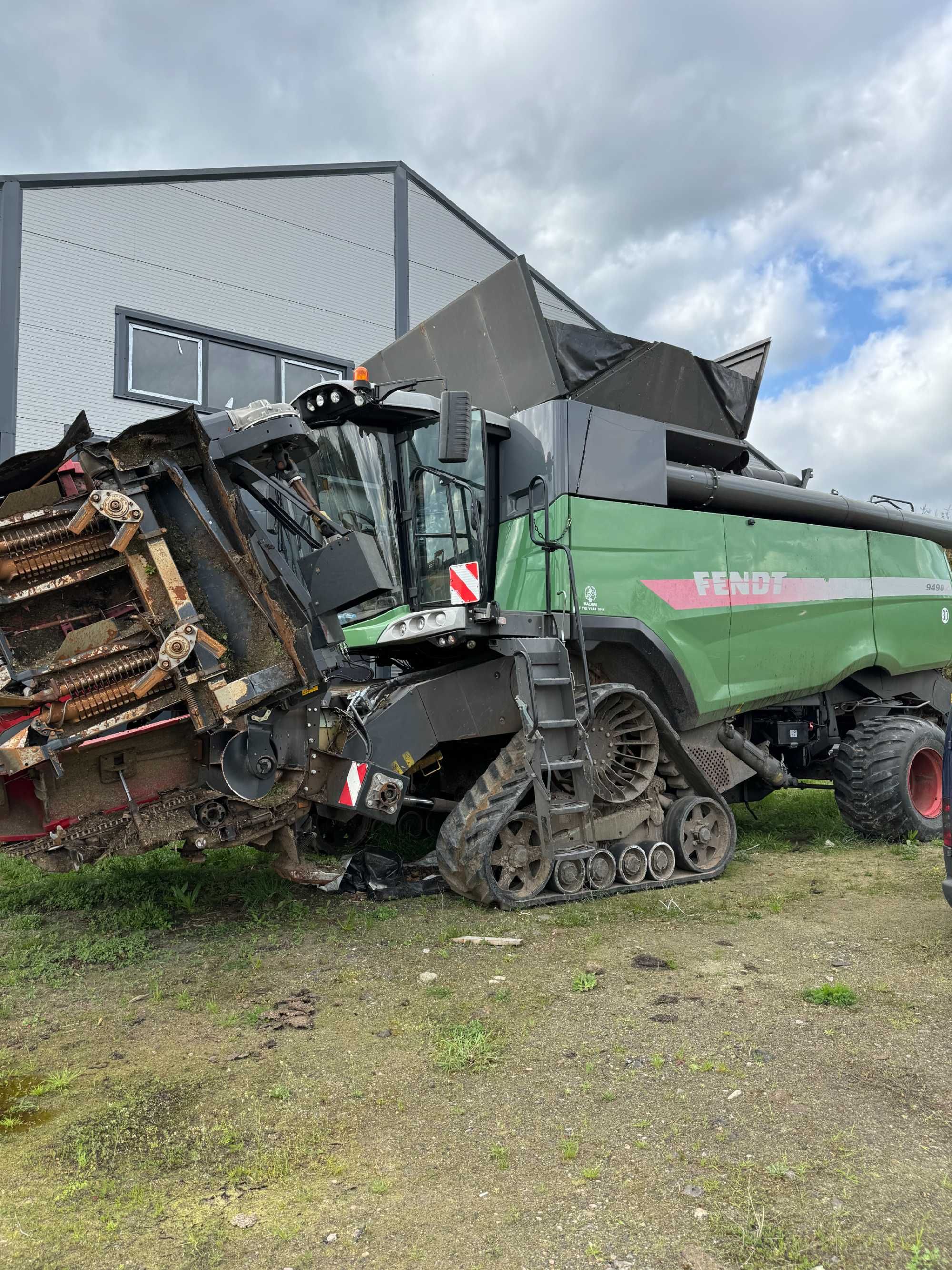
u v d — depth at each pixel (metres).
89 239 11.58
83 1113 2.72
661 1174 2.34
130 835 4.20
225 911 4.95
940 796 7.18
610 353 6.07
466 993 3.68
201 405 12.31
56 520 3.97
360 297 13.80
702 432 6.68
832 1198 2.22
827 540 7.25
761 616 6.60
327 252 13.52
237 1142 2.54
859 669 7.47
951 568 9.07
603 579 5.61
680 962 4.05
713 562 6.30
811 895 5.27
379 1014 3.47
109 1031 3.37
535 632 5.21
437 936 4.42
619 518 5.72
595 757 5.44
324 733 4.70
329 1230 2.12
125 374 11.70
